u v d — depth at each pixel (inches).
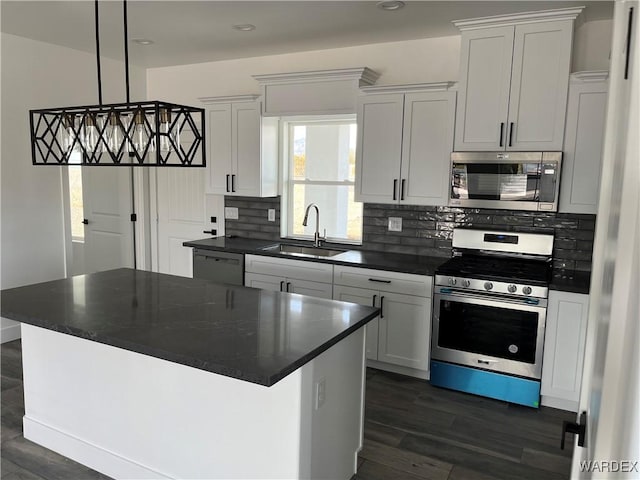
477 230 150.1
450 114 143.0
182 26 151.1
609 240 32.9
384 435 118.0
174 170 211.0
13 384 141.0
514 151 135.7
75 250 207.0
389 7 131.3
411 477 102.6
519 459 109.3
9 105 166.1
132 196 217.6
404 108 149.4
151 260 222.8
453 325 137.8
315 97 164.1
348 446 98.7
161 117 86.4
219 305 100.9
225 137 185.0
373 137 155.5
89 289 112.2
